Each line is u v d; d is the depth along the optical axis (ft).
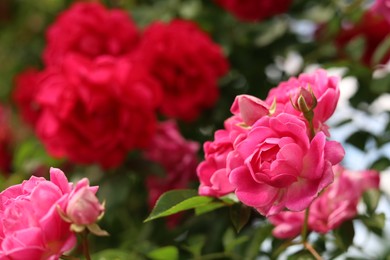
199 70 3.07
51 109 2.91
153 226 2.97
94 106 2.86
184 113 3.07
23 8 5.12
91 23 3.20
